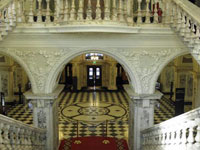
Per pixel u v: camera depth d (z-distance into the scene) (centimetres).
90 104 1734
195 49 664
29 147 641
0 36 670
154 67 804
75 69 2148
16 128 555
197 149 443
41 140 811
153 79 813
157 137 687
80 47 782
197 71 1398
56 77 820
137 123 841
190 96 1750
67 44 779
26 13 835
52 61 792
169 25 752
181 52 793
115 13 713
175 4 713
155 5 757
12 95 1723
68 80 2366
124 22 722
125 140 1052
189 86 1739
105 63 2262
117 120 1404
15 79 1822
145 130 786
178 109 1373
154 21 761
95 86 2323
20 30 744
